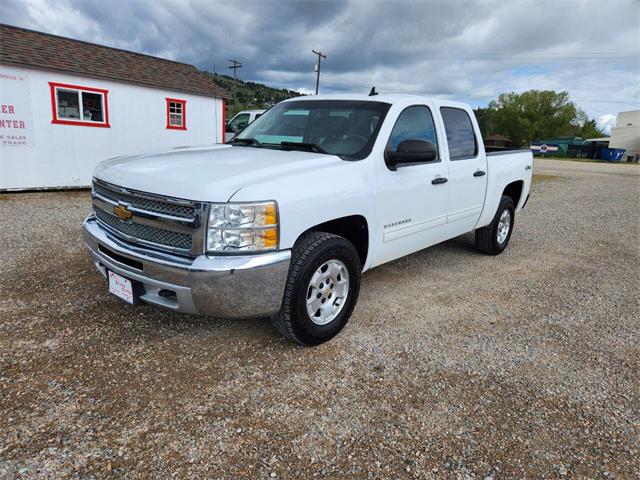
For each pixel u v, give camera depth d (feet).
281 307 9.23
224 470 6.57
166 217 8.47
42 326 10.47
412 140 10.91
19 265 14.65
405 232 12.42
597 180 64.34
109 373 8.75
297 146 11.64
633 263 18.89
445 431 7.63
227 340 10.26
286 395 8.37
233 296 8.31
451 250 19.49
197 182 8.36
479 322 12.03
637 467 7.02
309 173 9.45
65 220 22.11
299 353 9.85
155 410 7.77
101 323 10.75
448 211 14.24
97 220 10.79
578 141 220.84
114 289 9.95
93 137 35.29
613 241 23.00
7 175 31.32
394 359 9.82
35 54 31.96
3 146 30.78
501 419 8.01
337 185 9.83
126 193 9.19
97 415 7.56
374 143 11.17
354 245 11.37
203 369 9.07
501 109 256.73
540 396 8.77
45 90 32.04
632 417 8.25
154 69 40.34
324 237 9.55
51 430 7.15
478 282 15.34
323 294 9.97
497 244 18.45
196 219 8.11
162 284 8.57
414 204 12.44
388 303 13.02
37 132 32.14
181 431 7.30
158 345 9.89
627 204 37.88
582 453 7.27
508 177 17.78
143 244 9.04
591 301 14.07
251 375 8.95
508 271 16.83
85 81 33.96
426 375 9.27
